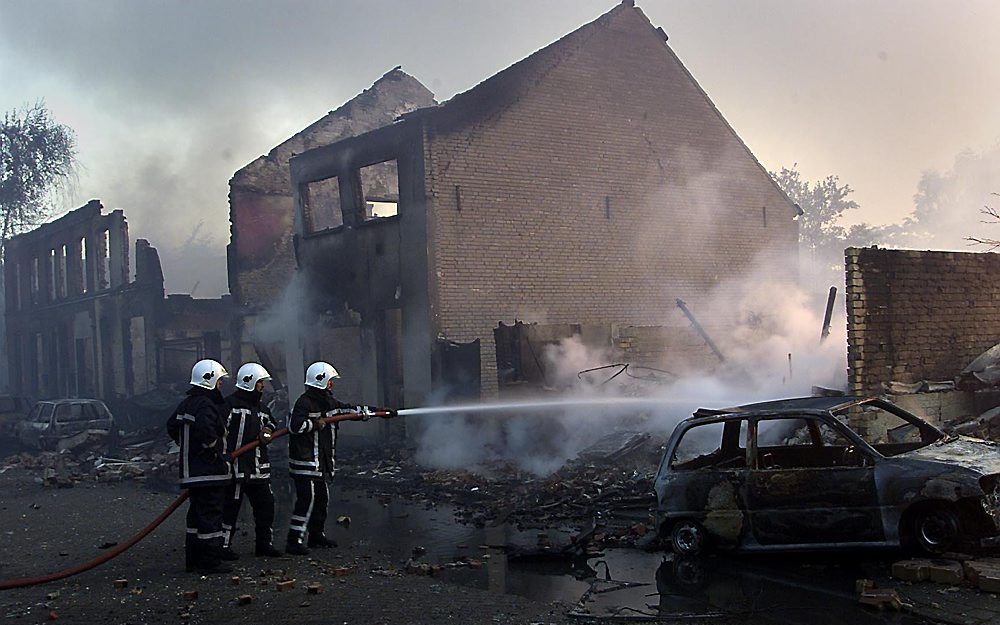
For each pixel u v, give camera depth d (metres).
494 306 18.61
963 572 6.07
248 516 11.61
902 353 11.57
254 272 26.27
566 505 10.23
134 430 24.83
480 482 12.62
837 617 5.61
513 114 19.28
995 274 12.61
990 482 6.47
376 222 19.22
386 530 9.95
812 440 8.02
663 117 21.77
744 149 23.17
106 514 12.23
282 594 6.91
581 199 20.17
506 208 18.98
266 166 26.67
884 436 9.27
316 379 8.81
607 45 20.94
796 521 6.97
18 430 23.03
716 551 7.57
